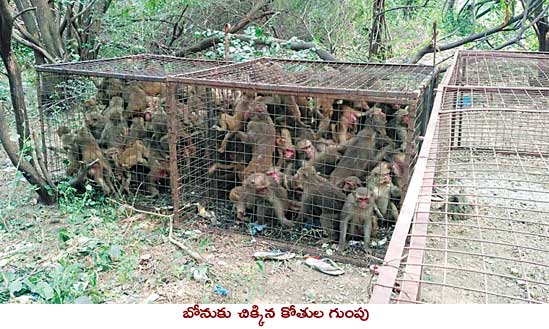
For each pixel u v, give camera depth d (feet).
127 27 32.14
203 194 17.74
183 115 17.22
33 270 13.24
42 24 27.40
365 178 15.48
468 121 18.01
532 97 14.88
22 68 30.86
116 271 13.58
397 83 16.83
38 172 18.03
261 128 16.43
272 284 13.25
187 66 21.36
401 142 15.57
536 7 28.53
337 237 15.40
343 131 16.52
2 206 17.66
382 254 14.55
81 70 17.81
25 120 18.06
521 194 16.92
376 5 29.91
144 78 16.20
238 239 15.72
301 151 15.92
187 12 33.30
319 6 33.99
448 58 28.17
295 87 14.19
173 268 13.85
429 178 8.66
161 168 18.28
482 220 15.80
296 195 15.96
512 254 14.23
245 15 32.07
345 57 33.81
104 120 18.93
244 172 16.74
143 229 16.31
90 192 18.42
